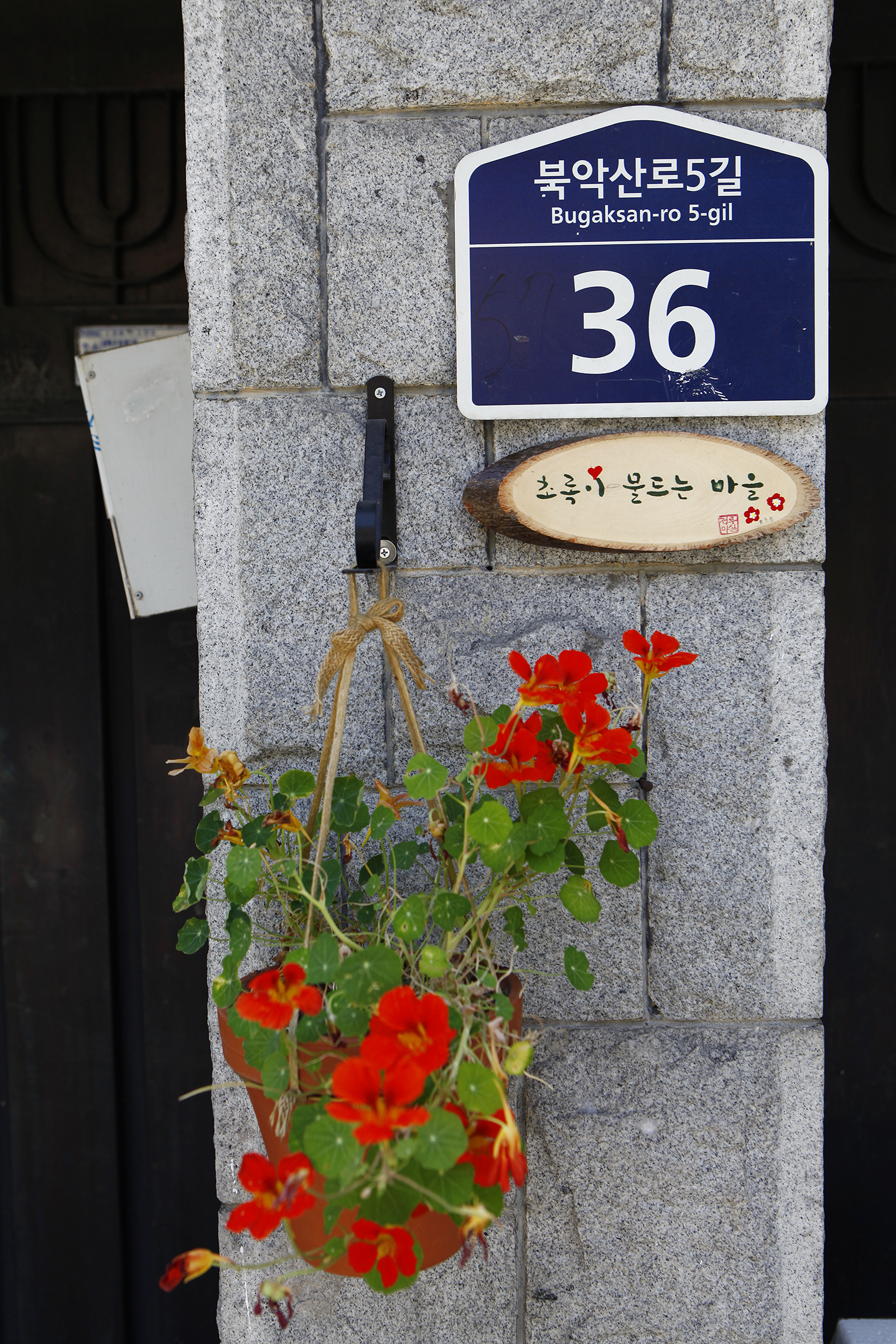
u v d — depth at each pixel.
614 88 1.47
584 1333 1.53
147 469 1.99
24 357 2.07
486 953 1.16
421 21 1.46
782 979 1.53
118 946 2.13
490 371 1.47
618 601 1.52
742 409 1.47
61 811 2.12
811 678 1.52
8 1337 2.14
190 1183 2.13
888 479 2.06
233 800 1.30
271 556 1.51
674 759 1.52
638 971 1.53
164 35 2.03
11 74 2.04
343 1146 0.88
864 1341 1.84
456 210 1.46
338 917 1.42
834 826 2.10
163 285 2.07
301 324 1.50
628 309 1.47
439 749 1.52
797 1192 1.54
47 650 2.10
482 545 1.52
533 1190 1.53
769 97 1.47
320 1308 1.51
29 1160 2.13
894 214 2.02
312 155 1.49
